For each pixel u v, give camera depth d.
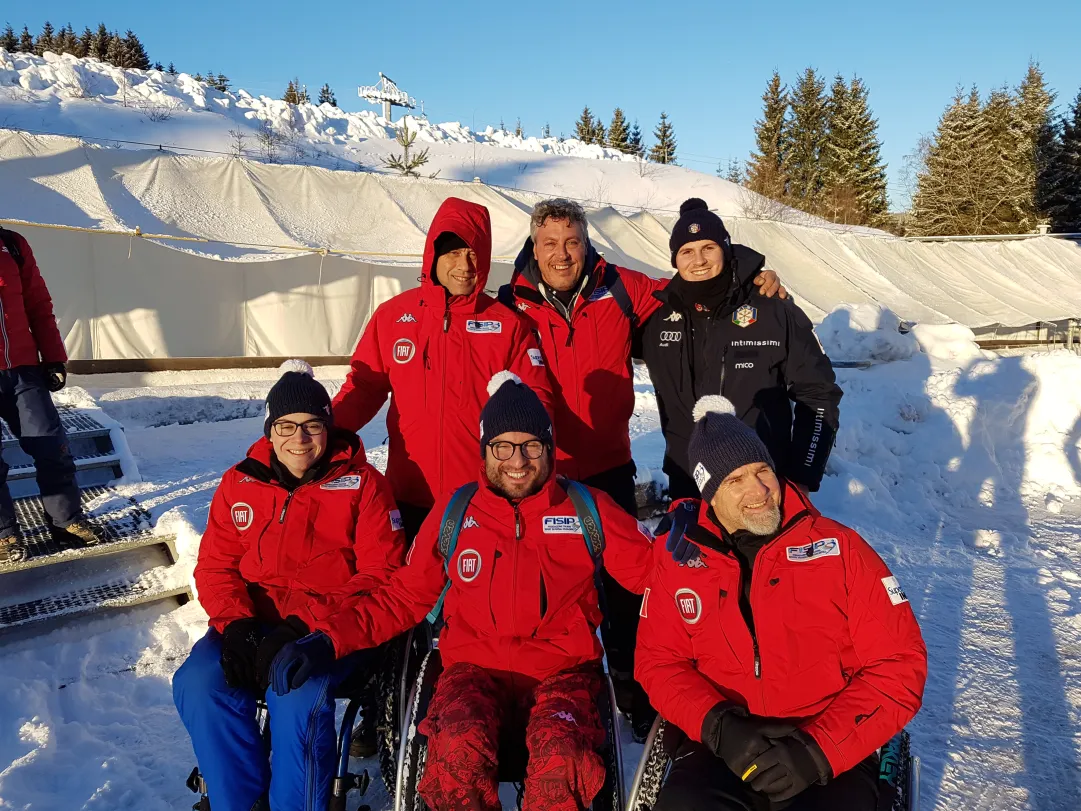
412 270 13.98
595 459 3.32
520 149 38.06
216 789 2.54
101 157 13.98
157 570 4.52
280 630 2.61
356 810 2.89
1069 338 21.19
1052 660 4.03
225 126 28.62
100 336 11.08
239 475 2.93
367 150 31.84
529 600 2.52
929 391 8.17
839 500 6.50
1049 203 48.47
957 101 49.72
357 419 3.20
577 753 2.19
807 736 2.13
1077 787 3.02
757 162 54.38
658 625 2.51
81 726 3.41
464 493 2.70
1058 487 7.45
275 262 12.64
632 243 17.94
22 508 4.94
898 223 55.34
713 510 2.44
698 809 2.14
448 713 2.30
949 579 5.14
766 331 3.10
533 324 3.25
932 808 2.87
